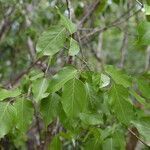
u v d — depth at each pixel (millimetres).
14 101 841
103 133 960
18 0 1697
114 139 951
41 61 1374
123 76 820
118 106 791
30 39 1914
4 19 1901
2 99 813
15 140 1561
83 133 1089
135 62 2535
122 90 789
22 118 809
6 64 2180
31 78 850
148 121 888
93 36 1687
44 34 808
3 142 1594
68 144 1502
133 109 841
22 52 2035
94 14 1638
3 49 2100
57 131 1287
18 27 1946
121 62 1829
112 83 794
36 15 1891
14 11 1847
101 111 862
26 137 1704
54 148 935
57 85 768
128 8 1701
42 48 801
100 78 787
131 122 879
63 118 830
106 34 2502
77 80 761
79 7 1672
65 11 1277
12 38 1951
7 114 793
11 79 1715
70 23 814
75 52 794
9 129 787
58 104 824
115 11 1952
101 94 851
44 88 809
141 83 893
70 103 755
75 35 973
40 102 829
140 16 1735
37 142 1771
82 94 756
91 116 874
